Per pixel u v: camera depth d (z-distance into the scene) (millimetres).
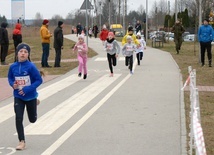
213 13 36531
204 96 12977
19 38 26094
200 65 21625
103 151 7543
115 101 12281
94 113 10727
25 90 7707
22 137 7820
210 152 7277
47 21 21625
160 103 11875
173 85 15133
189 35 55875
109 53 17828
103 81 16516
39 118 10305
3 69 21859
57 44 21672
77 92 14102
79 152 7527
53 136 8641
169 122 9625
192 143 6723
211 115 10281
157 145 7848
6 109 11648
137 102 12070
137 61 22625
